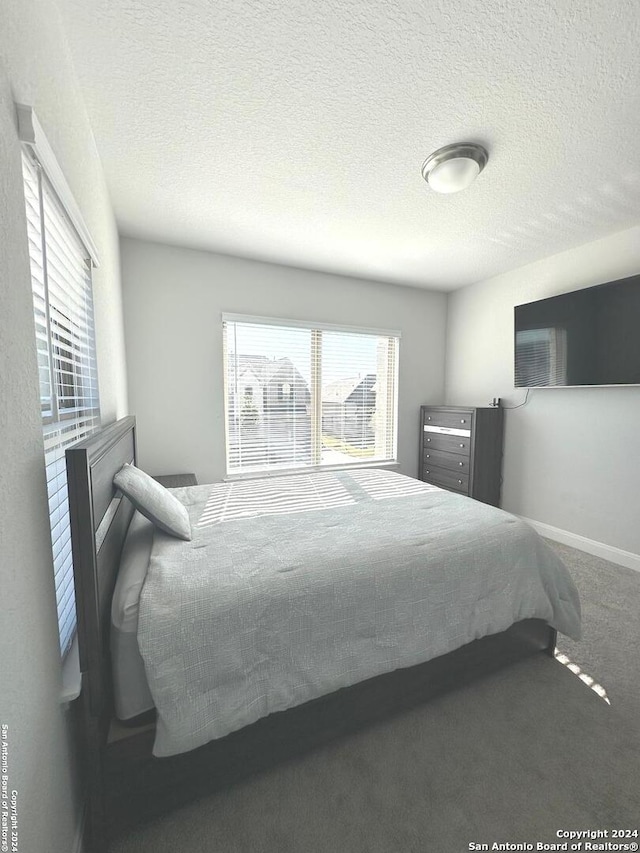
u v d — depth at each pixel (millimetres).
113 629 1000
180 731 941
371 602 1234
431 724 1355
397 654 1257
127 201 2203
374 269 3389
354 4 1093
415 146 1718
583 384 2709
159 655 955
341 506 1895
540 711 1412
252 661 1054
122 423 1772
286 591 1136
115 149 1733
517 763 1210
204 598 1060
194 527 1584
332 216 2385
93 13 1119
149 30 1172
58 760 836
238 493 2131
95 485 954
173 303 2918
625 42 1190
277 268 3271
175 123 1572
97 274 1697
